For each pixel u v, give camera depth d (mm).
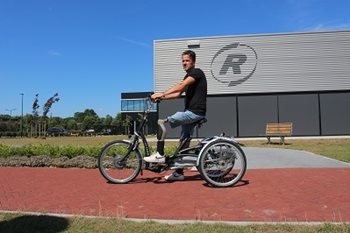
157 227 4445
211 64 30469
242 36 30250
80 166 9516
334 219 4730
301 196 6031
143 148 7516
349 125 29609
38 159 9922
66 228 4480
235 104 30344
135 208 5473
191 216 5000
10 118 87188
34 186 7172
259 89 30141
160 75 30641
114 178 7367
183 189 6621
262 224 4477
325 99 29844
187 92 7262
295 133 29938
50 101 60844
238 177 6871
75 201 5953
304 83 29844
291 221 4656
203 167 6824
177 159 7109
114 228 4449
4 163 9930
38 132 60562
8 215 5023
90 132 73188
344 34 29688
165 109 29641
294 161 10859
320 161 10805
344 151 14227
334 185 6828
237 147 6910
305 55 29891
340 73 29656
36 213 5125
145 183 7219
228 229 4336
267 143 22281
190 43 30469
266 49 30156
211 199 5902
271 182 7141
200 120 7152
